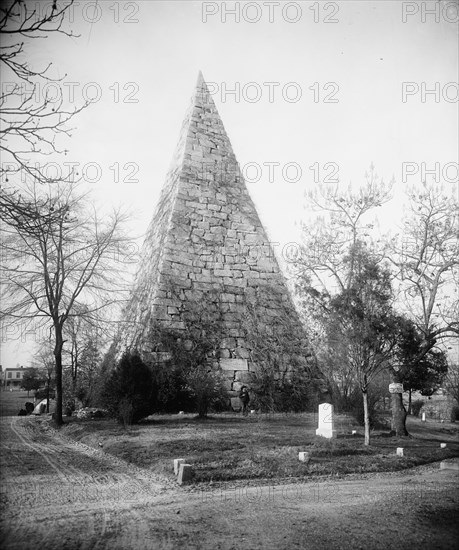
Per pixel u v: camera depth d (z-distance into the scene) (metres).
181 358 24.08
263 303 27.44
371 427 19.61
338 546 5.84
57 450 12.91
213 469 9.80
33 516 6.82
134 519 6.80
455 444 16.34
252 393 24.84
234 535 6.18
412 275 19.34
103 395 19.19
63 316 20.39
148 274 28.44
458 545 5.94
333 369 21.39
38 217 7.17
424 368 18.52
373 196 21.86
